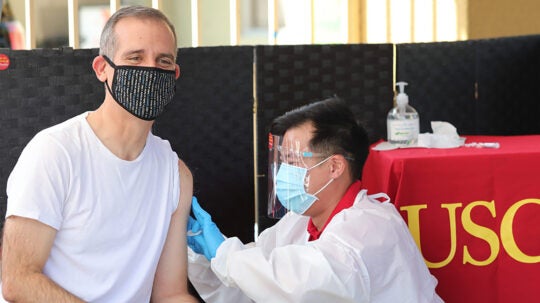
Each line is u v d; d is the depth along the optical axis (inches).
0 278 89.9
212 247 101.9
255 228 149.6
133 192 86.7
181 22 233.0
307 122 100.3
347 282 87.4
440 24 197.0
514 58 154.6
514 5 194.1
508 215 120.0
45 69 129.1
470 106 152.3
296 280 88.0
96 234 84.7
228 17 233.0
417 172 118.1
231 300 108.6
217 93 141.0
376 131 147.8
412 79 148.4
